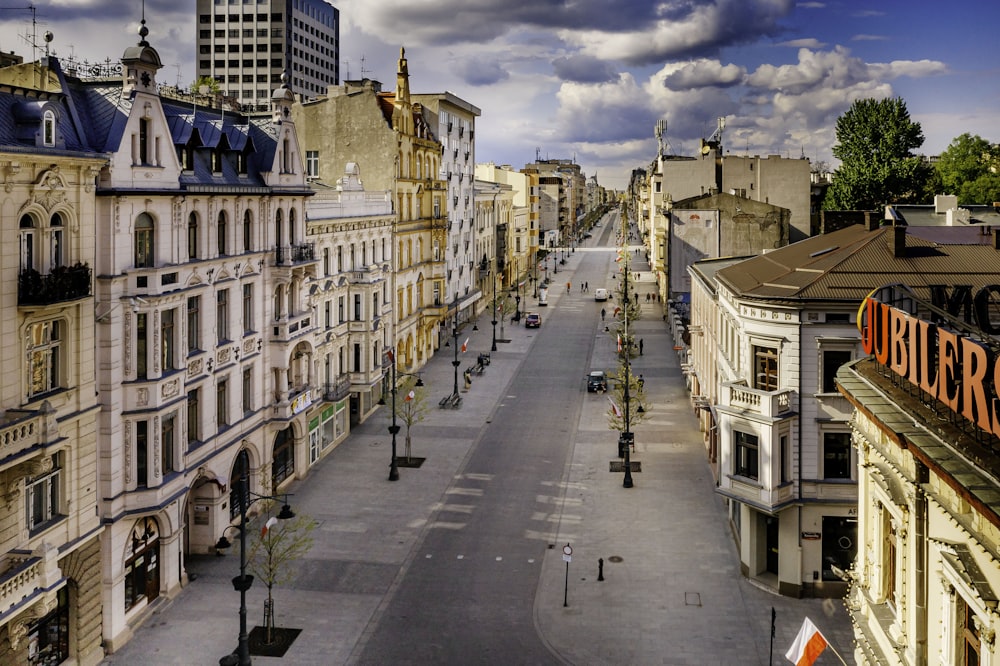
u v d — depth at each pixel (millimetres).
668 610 33969
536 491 47906
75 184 29125
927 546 16406
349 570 37531
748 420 35531
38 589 25688
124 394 31750
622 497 46844
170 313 34281
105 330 30703
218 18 192375
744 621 33125
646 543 40594
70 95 31188
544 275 167250
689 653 30641
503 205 138000
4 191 25766
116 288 31125
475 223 113250
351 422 61406
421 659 30219
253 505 43344
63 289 27547
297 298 47188
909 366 17375
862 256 36969
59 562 28047
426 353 85938
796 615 33656
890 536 19438
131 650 30703
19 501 26406
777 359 35781
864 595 20547
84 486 29594
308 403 48406
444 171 94312
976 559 14141
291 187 45812
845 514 34781
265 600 33656
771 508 34656
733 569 37812
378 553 39344
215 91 52500
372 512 44500
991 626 13594
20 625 25312
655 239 125812
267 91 193125
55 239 28672
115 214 30984
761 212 87188
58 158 27484
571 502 46156
